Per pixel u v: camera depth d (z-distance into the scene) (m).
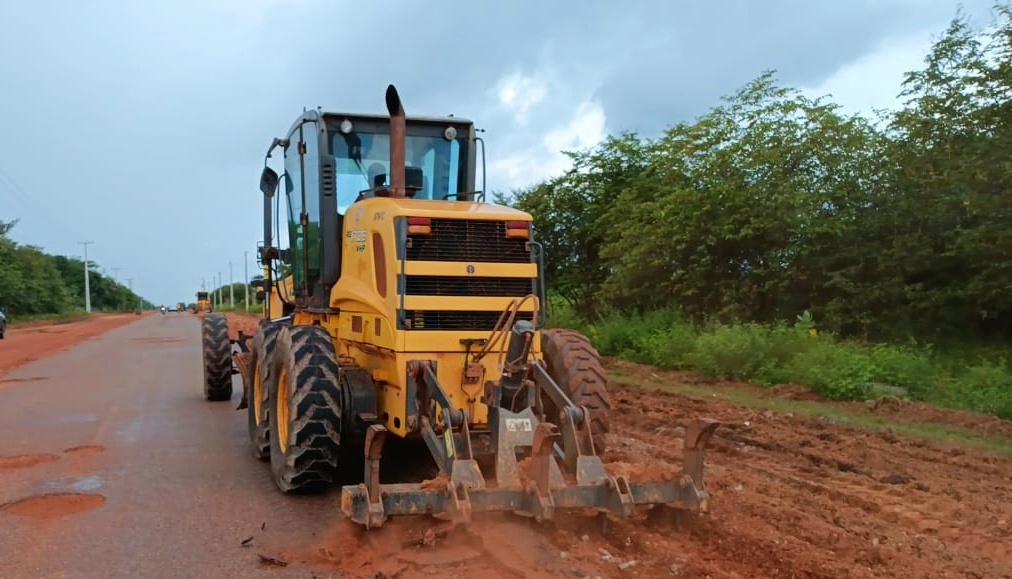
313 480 6.63
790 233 15.26
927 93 14.02
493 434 5.91
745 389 12.59
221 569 5.15
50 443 9.17
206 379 12.39
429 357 6.22
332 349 6.73
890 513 6.14
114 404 12.29
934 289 13.66
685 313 17.16
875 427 9.45
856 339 14.27
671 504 5.40
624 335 16.80
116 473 7.71
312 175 7.75
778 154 15.53
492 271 6.42
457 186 7.96
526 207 20.92
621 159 20.61
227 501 6.70
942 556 5.17
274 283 10.14
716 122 17.22
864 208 15.01
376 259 6.55
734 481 7.00
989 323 13.70
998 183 12.62
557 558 4.98
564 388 7.00
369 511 4.91
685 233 16.47
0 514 6.39
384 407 6.61
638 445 8.53
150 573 5.09
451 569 4.96
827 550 5.20
